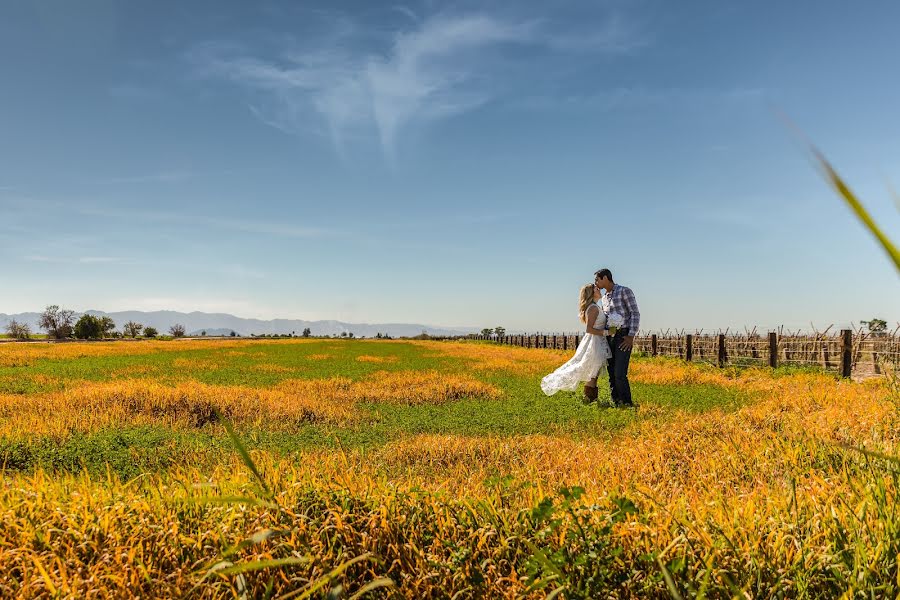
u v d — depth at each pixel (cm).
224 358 2781
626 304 1068
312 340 7200
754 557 269
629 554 278
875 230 65
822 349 1841
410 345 5188
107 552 290
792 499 320
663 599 255
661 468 521
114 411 969
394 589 268
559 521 286
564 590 252
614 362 1079
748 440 578
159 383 1562
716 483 441
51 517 325
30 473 603
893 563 253
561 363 2289
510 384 1488
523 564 277
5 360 2419
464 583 275
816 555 266
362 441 780
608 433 788
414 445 697
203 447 715
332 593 219
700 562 266
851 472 421
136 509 334
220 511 325
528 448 679
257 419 954
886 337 1567
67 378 1708
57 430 798
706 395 1171
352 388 1388
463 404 1153
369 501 342
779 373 1666
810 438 538
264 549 289
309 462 566
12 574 282
